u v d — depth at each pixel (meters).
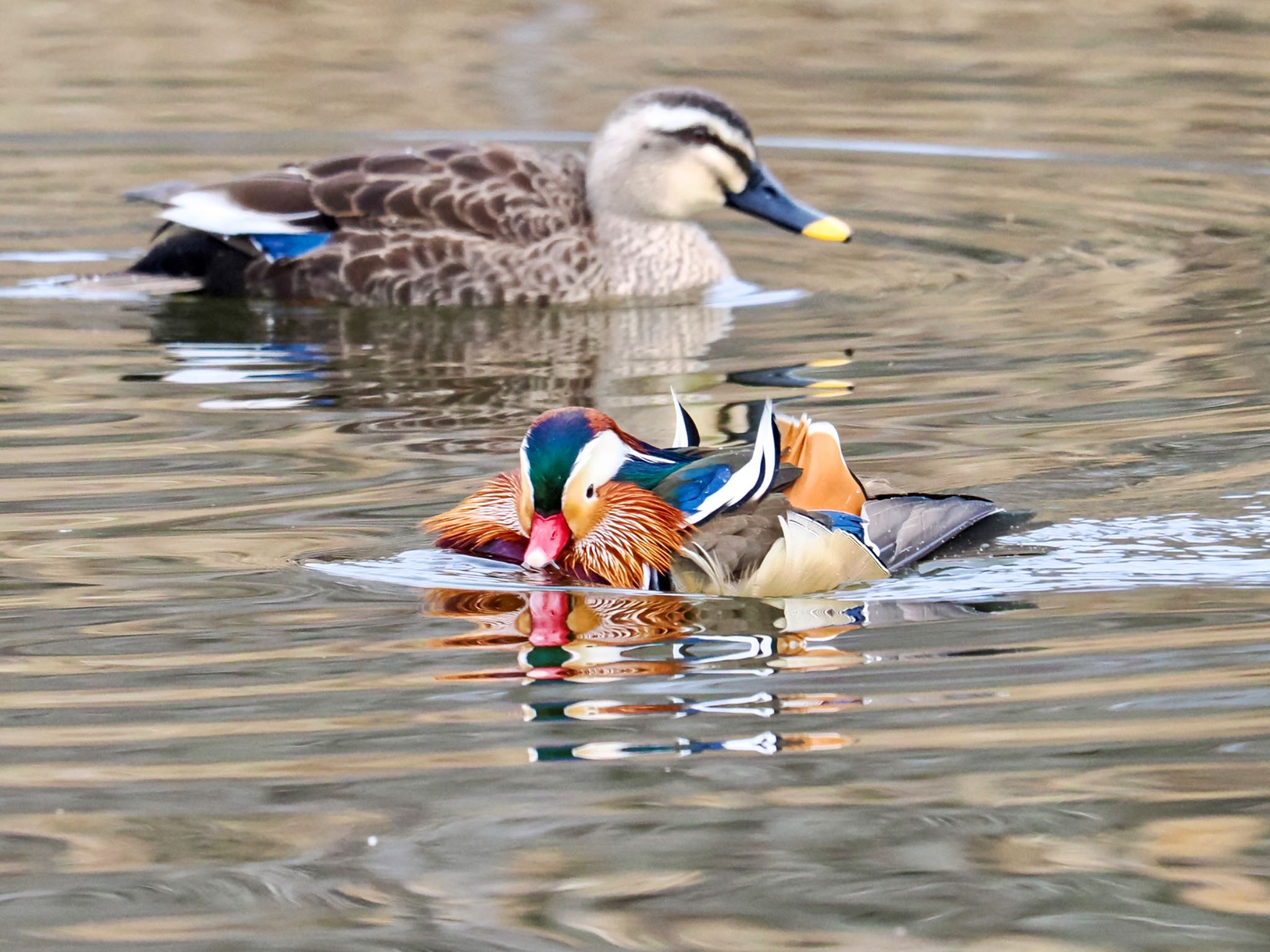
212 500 12.15
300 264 18.70
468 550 11.08
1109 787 7.90
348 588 10.51
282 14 31.91
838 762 8.20
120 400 14.88
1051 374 15.03
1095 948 6.69
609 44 29.98
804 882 7.16
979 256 19.72
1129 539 11.01
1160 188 22.12
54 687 9.16
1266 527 11.14
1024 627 9.77
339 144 24.45
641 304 18.70
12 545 11.27
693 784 8.04
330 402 14.86
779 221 19.50
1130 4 32.16
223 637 9.78
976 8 32.12
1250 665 9.19
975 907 7.03
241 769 8.22
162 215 18.58
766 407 10.47
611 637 9.73
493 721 8.70
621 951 6.74
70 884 7.25
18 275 19.39
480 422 14.17
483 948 6.75
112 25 31.25
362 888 7.19
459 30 30.94
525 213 19.08
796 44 29.84
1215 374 14.72
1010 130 24.86
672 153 19.20
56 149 24.42
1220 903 7.05
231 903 7.08
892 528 10.73
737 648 9.59
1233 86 26.86
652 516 10.45
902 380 15.08
